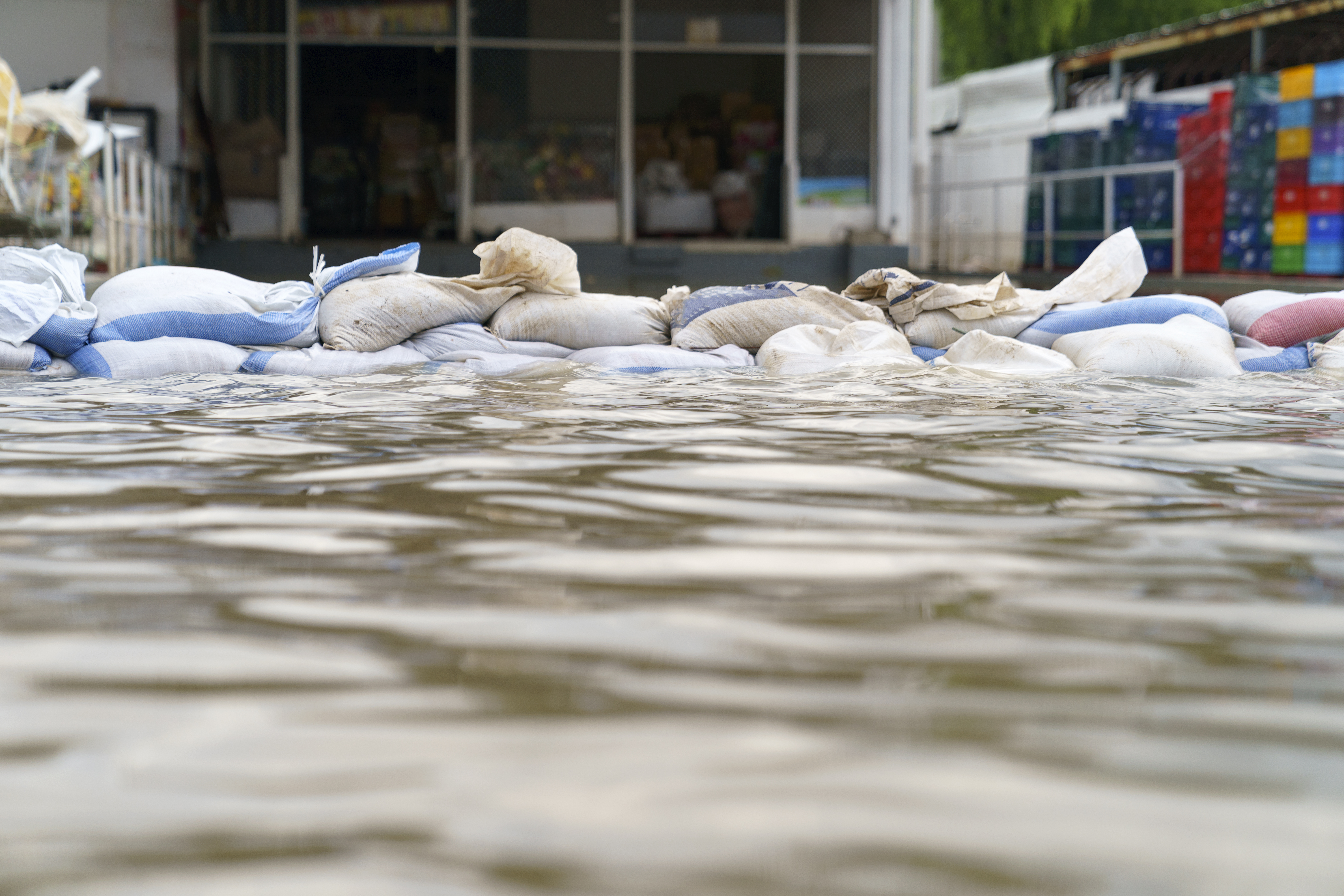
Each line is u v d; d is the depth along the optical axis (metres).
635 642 1.24
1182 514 1.92
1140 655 1.20
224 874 0.77
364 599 1.41
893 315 5.24
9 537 1.75
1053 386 4.06
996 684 1.11
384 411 3.37
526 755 0.94
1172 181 13.30
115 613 1.35
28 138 7.36
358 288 5.00
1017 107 16.39
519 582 1.48
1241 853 0.79
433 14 14.05
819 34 14.52
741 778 0.90
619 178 14.51
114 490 2.14
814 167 14.62
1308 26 13.70
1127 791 0.88
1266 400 3.64
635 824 0.83
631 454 2.55
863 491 2.12
